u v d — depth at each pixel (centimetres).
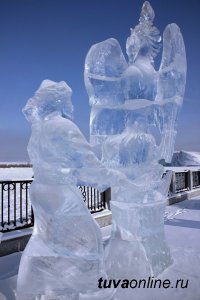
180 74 343
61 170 252
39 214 257
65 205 253
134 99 340
